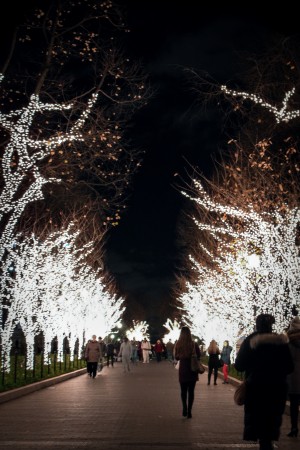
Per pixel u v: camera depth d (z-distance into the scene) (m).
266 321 8.59
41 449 10.57
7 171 20.23
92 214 38.53
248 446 10.95
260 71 18.89
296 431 12.12
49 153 20.14
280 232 24.66
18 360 34.91
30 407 17.30
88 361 33.28
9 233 21.28
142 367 50.62
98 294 50.62
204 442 11.40
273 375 8.18
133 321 119.12
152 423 14.02
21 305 26.81
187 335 15.46
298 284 23.03
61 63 21.55
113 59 21.09
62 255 32.31
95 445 10.98
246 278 28.14
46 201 30.88
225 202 27.23
